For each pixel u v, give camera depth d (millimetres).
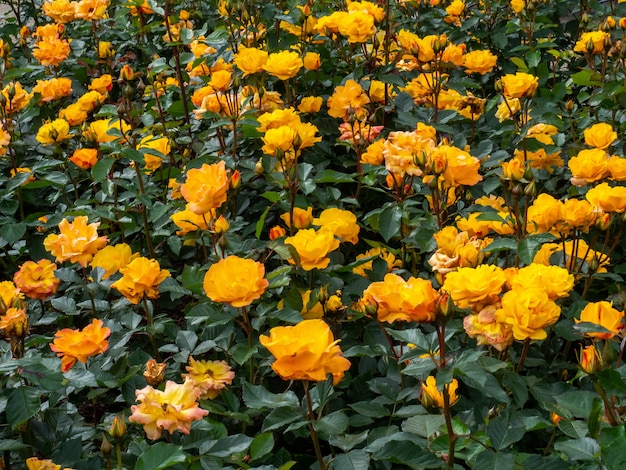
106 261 1688
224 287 1337
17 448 1292
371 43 2529
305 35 2506
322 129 2180
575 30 3119
